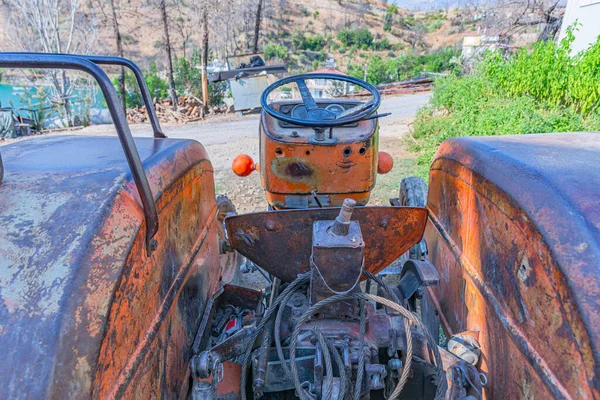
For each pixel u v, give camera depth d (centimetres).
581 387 113
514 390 151
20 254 111
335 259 177
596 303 112
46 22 2097
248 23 3088
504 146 188
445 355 181
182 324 184
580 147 181
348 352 177
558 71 844
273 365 188
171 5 2975
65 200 128
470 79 1119
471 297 193
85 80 2233
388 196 652
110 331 115
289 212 208
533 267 138
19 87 2548
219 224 317
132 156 128
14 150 179
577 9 1131
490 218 173
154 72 3081
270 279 272
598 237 120
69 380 98
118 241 125
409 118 1484
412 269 220
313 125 236
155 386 150
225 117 1917
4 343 97
